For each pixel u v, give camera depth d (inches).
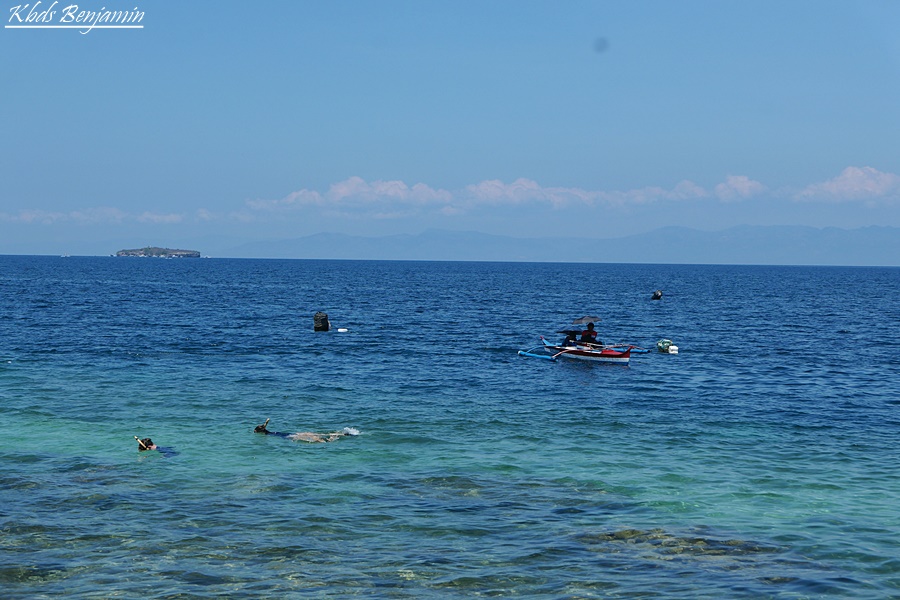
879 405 1379.2
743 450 1041.5
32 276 6766.7
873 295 5767.7
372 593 603.5
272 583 618.2
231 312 3260.3
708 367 1841.8
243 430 1109.1
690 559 673.6
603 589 615.8
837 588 620.4
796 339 2517.2
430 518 765.9
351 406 1296.8
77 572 633.6
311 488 852.6
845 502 826.8
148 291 4758.9
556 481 890.7
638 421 1218.0
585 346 1955.0
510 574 641.0
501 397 1409.9
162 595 594.6
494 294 5201.8
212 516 762.8
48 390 1379.2
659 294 4594.0
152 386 1444.4
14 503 789.9
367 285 6471.5
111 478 877.2
